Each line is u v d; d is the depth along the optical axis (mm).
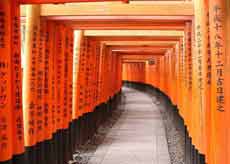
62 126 10203
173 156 12836
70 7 8312
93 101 15680
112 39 14617
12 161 6215
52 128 9211
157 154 13195
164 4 8383
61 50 9750
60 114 9977
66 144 10625
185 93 11148
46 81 8758
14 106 6176
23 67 8016
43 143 8664
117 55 27766
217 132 5285
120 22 9820
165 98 26688
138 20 9336
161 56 29734
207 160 6727
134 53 26859
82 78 12734
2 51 5605
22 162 6387
